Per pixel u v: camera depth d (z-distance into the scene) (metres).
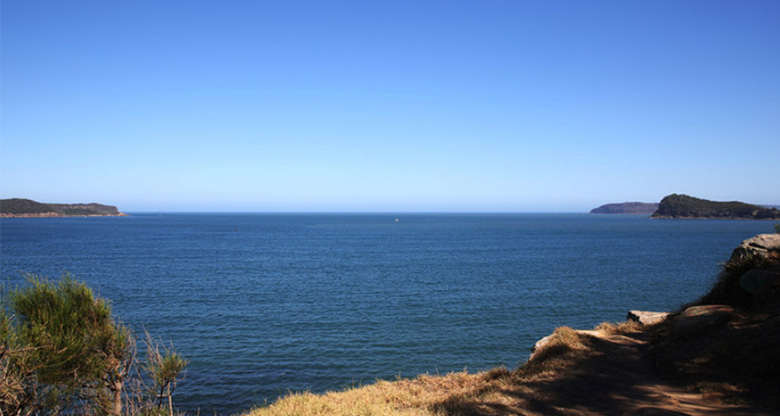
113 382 6.73
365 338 24.81
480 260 66.00
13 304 6.05
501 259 67.44
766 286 12.25
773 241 14.23
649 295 37.53
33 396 5.80
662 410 7.86
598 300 35.41
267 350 22.69
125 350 6.85
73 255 70.31
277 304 33.94
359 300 35.47
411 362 21.02
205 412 15.93
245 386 18.25
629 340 13.42
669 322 13.61
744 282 12.97
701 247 89.38
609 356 11.72
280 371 19.89
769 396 7.67
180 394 17.42
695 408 7.81
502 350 22.77
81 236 118.75
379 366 20.55
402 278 47.66
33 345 5.66
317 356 21.84
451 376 13.34
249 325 27.58
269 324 27.81
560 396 9.14
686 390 8.84
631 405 8.30
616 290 40.03
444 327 27.11
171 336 25.14
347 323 28.06
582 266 58.28
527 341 24.28
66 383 6.06
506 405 8.80
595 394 9.09
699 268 56.00
